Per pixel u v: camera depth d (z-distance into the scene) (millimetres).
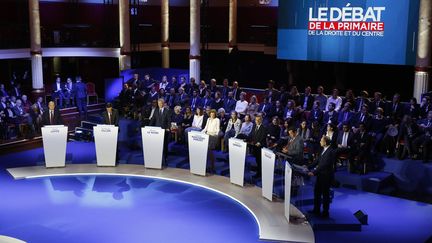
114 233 13258
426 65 20672
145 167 19031
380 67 30109
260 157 17484
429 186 17297
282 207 15023
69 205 15266
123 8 30844
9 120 22656
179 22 37531
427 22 20328
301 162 15953
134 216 14422
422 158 17891
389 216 14641
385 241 12875
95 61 35875
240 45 35688
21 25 29938
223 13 37031
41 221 14016
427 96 19484
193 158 18188
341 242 12812
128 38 31281
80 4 34031
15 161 20281
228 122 20000
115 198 15906
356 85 30844
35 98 28125
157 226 13719
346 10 22828
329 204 15227
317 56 24094
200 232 13336
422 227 13836
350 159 17625
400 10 21359
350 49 22969
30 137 22562
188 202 15609
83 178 17984
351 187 17453
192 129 20031
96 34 34656
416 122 18469
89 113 28141
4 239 11234
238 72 35344
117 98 26469
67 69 36312
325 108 21375
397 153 18078
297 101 22125
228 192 16359
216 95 22859
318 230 13555
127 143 22719
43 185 17188
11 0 31984
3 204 15328
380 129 18781
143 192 16500
